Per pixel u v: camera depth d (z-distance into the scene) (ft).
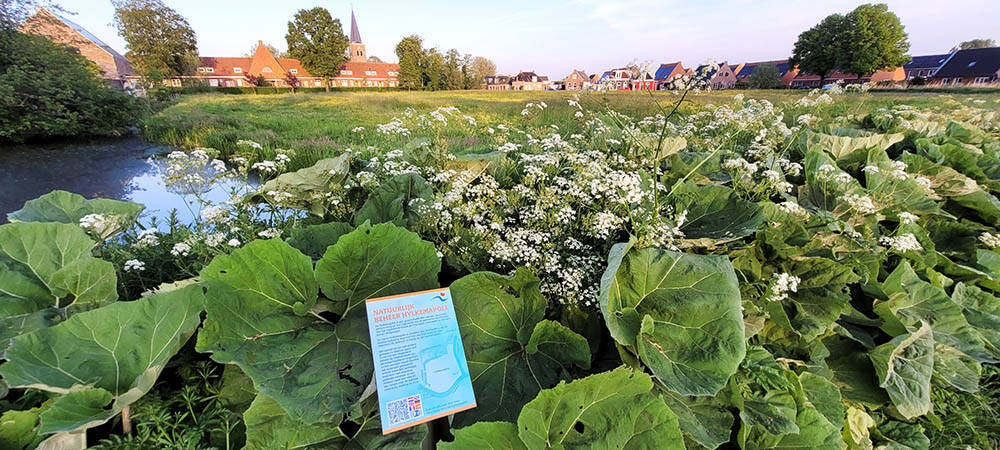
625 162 12.41
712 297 5.95
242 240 8.92
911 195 12.14
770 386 6.00
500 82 282.97
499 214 9.69
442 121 12.57
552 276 7.86
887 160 13.85
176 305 4.90
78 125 44.75
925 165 14.16
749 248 8.50
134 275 7.70
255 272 5.09
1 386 4.74
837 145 14.90
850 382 7.49
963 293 9.52
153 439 4.52
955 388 7.86
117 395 4.56
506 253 7.39
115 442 4.45
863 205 10.11
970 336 7.95
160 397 5.10
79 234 6.34
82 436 4.38
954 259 11.19
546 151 13.09
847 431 6.69
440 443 4.36
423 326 5.12
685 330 5.90
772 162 13.24
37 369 4.19
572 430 4.80
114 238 8.55
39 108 42.57
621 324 5.89
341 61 193.98
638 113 31.32
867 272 8.45
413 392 4.81
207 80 179.93
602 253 8.58
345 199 10.69
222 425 4.98
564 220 8.52
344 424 4.99
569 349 6.01
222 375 5.54
